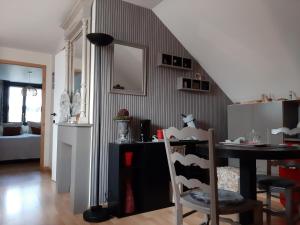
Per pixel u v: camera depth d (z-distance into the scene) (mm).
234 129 4023
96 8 2906
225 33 3291
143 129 3029
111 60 2977
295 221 1731
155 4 3270
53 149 4004
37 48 4617
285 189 1798
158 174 2797
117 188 2553
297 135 3275
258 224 1575
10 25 3689
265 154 1562
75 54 3527
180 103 3664
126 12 3156
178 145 2709
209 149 1363
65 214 2543
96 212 2453
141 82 3238
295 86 3469
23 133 6984
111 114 2949
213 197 1371
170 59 3518
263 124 3635
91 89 2887
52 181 3908
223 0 2883
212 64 3900
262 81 3725
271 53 3217
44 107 4906
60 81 3959
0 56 4457
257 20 2908
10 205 2768
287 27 2801
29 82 7961
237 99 4328
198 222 2365
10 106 7730
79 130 2686
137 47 3229
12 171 4699
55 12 3398
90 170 2736
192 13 3254
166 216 2545
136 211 2631
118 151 2584
